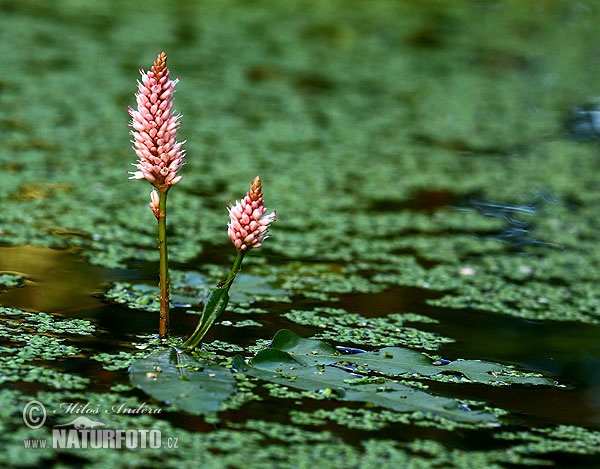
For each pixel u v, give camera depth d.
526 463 3.75
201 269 5.73
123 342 4.55
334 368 4.40
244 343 4.68
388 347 4.68
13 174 7.14
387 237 6.71
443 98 10.48
